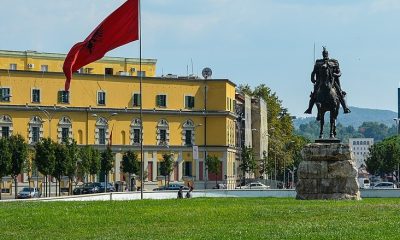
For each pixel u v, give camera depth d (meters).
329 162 72.38
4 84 190.12
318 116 74.50
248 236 42.47
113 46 78.75
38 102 192.62
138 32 78.75
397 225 46.22
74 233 47.22
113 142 199.12
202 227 47.75
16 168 153.75
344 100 74.88
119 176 198.75
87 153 174.62
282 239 41.12
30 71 192.00
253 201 68.88
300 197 73.06
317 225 46.94
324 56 74.25
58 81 194.62
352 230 44.22
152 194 101.88
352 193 72.31
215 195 104.88
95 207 60.00
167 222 51.16
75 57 78.19
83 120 196.38
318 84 74.19
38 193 159.50
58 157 162.25
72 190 181.88
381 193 98.50
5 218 53.47
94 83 198.25
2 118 189.38
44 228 49.53
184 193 103.94
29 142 190.88
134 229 48.09
